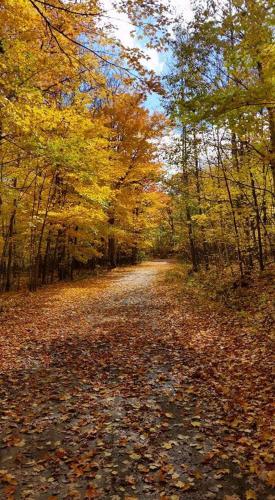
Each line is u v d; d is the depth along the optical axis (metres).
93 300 16.45
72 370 7.68
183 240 24.08
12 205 17.14
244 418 5.32
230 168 14.99
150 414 5.66
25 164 14.82
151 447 4.75
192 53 8.02
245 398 5.94
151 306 14.66
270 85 5.65
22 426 5.37
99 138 15.84
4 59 8.41
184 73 8.05
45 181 18.56
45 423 5.45
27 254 27.78
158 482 4.07
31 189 19.28
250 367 7.23
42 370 7.69
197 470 4.24
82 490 3.98
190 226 21.44
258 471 4.13
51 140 10.91
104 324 11.77
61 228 20.84
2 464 4.48
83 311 13.99
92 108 22.50
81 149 12.24
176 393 6.40
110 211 24.08
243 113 6.44
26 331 10.91
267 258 18.25
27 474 4.28
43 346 9.38
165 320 12.08
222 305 13.05
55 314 13.42
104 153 15.66
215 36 7.48
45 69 8.72
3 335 10.41
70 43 7.18
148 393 6.44
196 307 13.65
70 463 4.46
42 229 19.72
